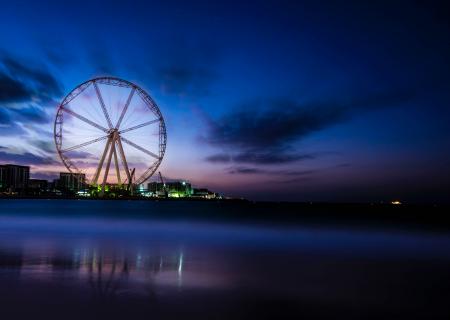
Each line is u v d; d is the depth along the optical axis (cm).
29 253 2236
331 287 1508
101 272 1683
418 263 2094
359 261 2141
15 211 9131
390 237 3653
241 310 1201
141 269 1780
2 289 1359
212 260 2106
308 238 3459
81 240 3033
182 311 1176
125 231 3988
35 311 1138
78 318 1091
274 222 6075
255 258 2209
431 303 1308
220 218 7294
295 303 1288
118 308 1184
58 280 1508
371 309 1244
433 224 5941
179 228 4494
